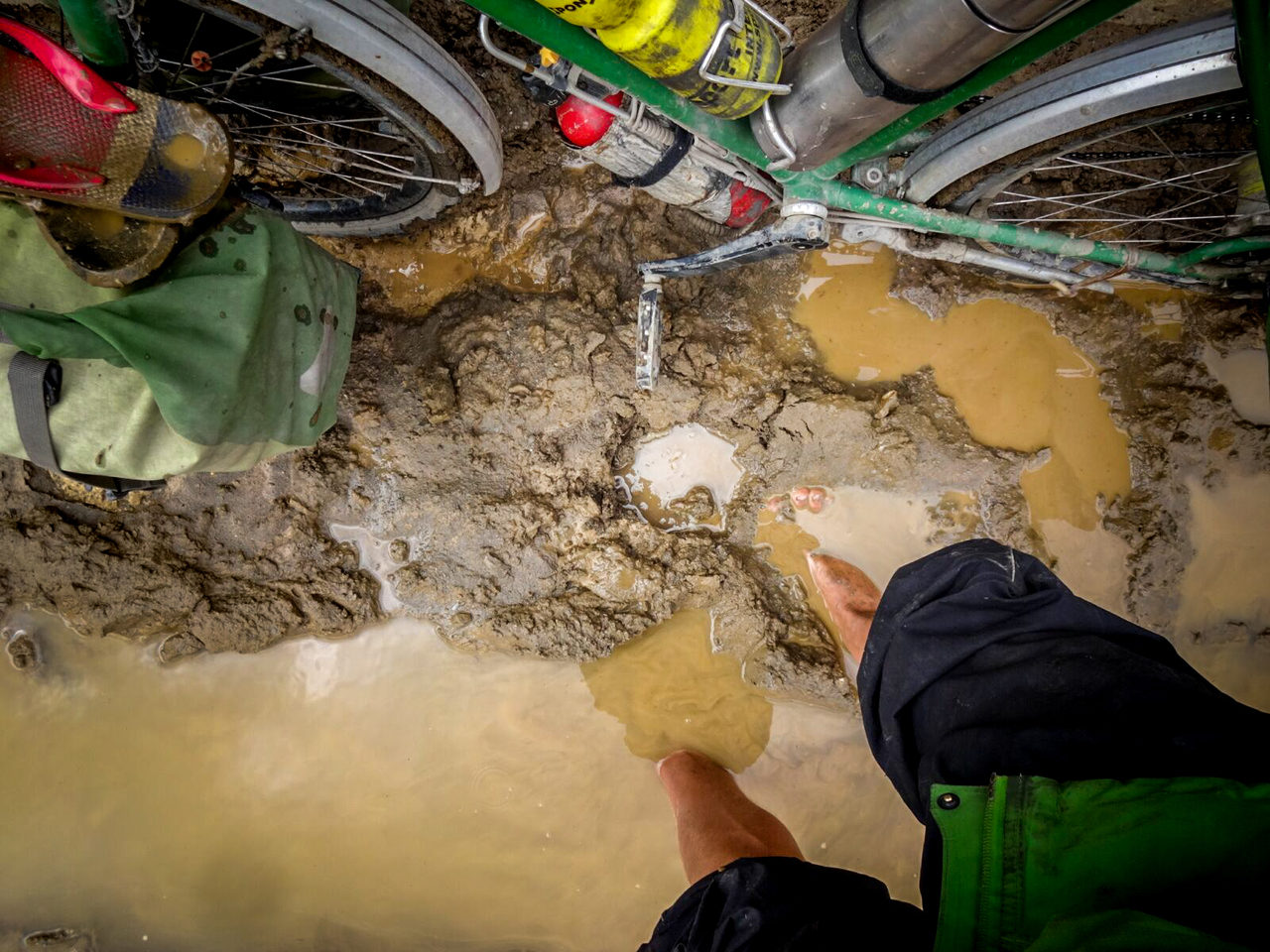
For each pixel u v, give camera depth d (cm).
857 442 104
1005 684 57
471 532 102
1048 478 104
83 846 97
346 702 102
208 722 100
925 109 63
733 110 61
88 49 59
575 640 102
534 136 102
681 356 104
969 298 106
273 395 68
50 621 100
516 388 102
